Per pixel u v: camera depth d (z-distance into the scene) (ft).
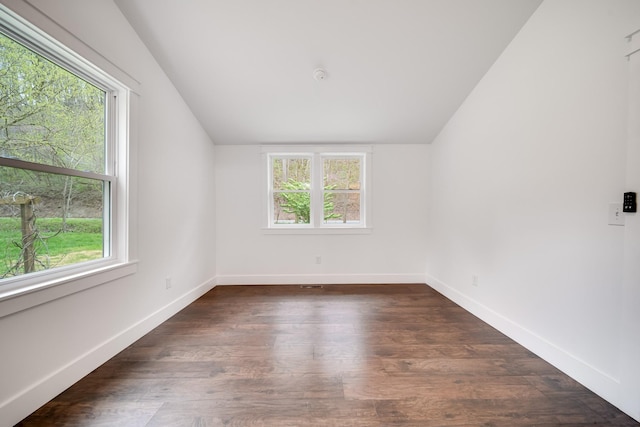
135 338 6.93
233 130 11.27
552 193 6.02
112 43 6.19
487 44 7.50
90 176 5.91
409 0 6.55
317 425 4.20
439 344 6.78
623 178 4.66
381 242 12.49
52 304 4.84
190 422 4.24
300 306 9.46
